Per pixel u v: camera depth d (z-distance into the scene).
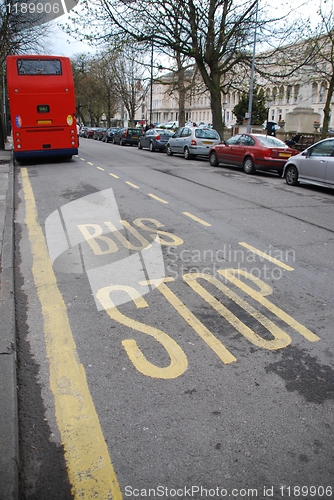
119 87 54.47
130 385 3.18
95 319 4.15
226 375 3.32
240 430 2.75
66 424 2.79
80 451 2.58
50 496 2.28
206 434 2.71
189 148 20.42
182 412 2.91
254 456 2.55
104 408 2.94
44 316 4.21
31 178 13.27
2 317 4.01
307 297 4.72
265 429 2.77
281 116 76.38
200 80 30.50
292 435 2.72
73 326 4.02
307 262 5.86
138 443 2.64
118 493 2.30
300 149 25.33
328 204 10.02
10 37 21.14
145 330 3.95
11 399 2.89
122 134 33.38
